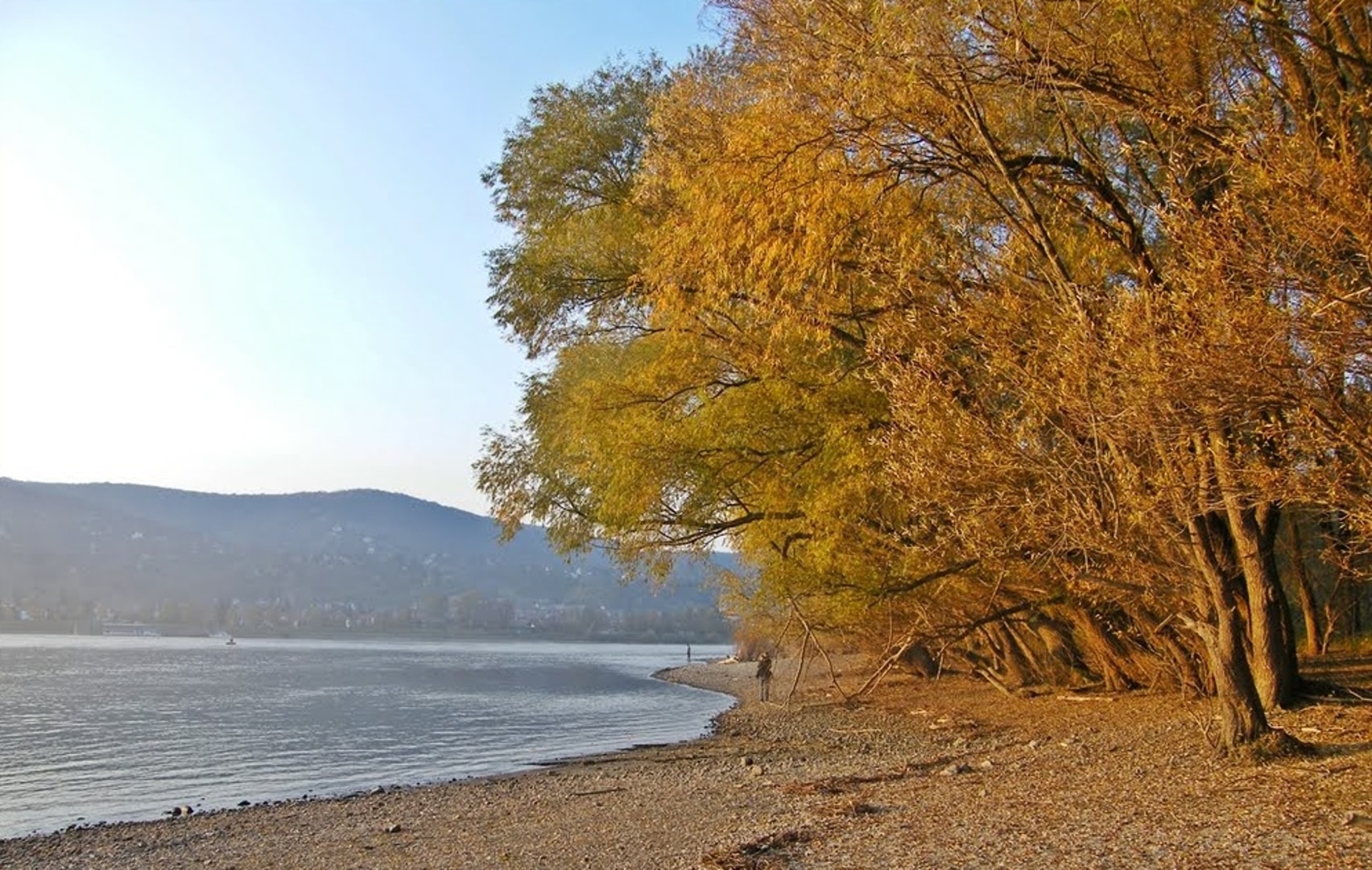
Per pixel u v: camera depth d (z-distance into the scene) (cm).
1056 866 852
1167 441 895
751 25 1141
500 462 2569
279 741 3231
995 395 1119
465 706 4591
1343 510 817
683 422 1881
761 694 4616
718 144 1293
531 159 2308
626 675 7375
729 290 1320
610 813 1633
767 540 1914
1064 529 1038
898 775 1673
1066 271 1091
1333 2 885
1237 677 1220
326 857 1452
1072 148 1184
